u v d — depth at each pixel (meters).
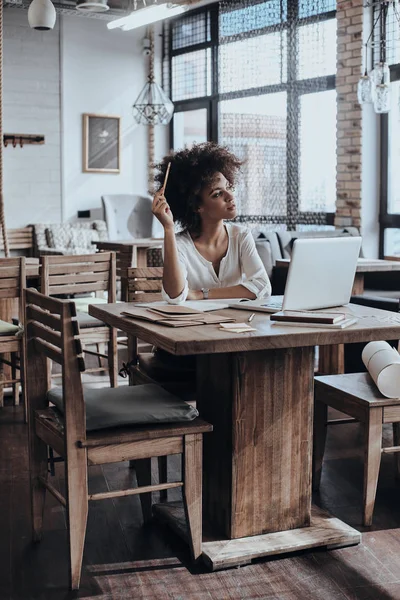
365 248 7.57
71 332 2.25
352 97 7.45
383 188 7.52
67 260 4.32
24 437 3.87
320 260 2.60
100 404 2.46
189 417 2.42
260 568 2.44
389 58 7.22
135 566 2.46
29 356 2.58
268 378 2.52
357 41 7.31
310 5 7.85
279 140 8.30
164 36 10.16
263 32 8.31
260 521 2.58
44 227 8.97
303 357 2.57
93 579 2.37
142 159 10.27
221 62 8.85
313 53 7.85
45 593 2.29
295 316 2.43
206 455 2.67
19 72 9.25
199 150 3.03
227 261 3.09
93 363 5.61
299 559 2.50
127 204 9.48
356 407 2.78
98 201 9.96
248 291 3.02
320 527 2.64
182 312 2.55
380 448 2.74
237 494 2.53
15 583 2.35
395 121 7.37
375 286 6.31
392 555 2.53
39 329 2.48
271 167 8.38
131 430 2.35
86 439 2.28
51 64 9.44
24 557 2.53
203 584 2.33
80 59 9.66
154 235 9.48
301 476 2.62
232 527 2.54
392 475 3.33
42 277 4.26
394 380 2.76
